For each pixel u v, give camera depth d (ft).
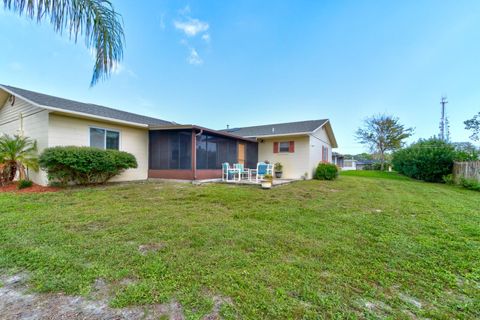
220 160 35.22
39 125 24.03
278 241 9.71
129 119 30.86
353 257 8.34
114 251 8.45
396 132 80.38
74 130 24.76
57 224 11.50
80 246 8.86
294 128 45.24
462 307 5.73
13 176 23.58
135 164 27.27
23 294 5.94
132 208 15.20
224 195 20.35
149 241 9.50
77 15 7.17
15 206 15.08
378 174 60.85
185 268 7.27
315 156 44.78
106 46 7.70
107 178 26.40
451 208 17.17
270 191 23.90
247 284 6.43
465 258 8.41
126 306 5.50
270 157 45.16
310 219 13.29
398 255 8.57
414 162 45.88
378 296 6.09
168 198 18.72
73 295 5.91
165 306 5.53
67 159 21.06
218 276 6.82
